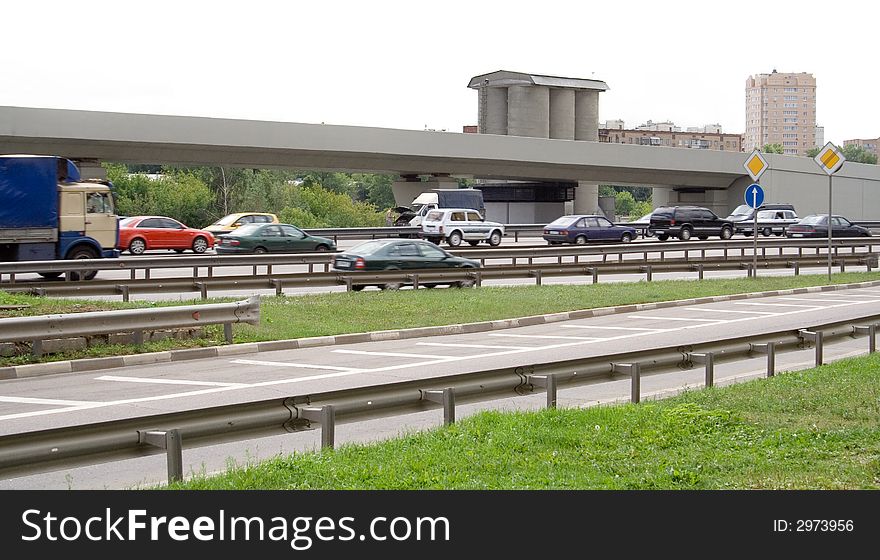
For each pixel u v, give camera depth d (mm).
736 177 122625
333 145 93000
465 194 83562
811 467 10250
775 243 53625
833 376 15844
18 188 34500
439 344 22266
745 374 18625
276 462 10109
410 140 97938
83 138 79812
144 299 29359
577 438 11391
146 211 108188
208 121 85562
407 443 11227
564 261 56188
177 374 17797
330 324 23859
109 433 8836
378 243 34000
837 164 38812
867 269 47656
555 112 147375
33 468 8312
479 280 34562
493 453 10656
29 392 15836
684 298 32125
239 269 45719
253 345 20906
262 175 121062
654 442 11289
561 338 23359
